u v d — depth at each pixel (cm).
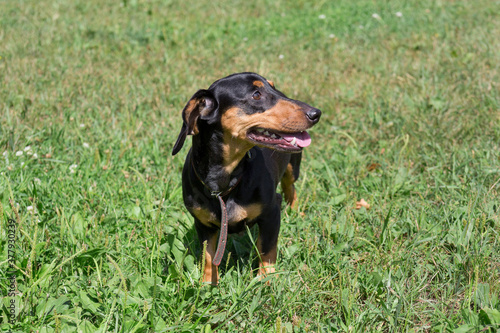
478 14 956
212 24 955
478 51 737
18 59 729
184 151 518
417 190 457
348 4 1072
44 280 316
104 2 1073
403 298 311
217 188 330
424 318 316
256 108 321
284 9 1062
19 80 654
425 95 615
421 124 555
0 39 821
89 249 336
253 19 992
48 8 1014
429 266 356
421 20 949
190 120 317
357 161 505
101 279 330
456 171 472
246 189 331
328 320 301
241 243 403
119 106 618
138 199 418
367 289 330
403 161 505
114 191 441
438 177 467
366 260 365
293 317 308
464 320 294
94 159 480
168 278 329
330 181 476
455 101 592
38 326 286
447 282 337
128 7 1041
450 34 843
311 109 317
